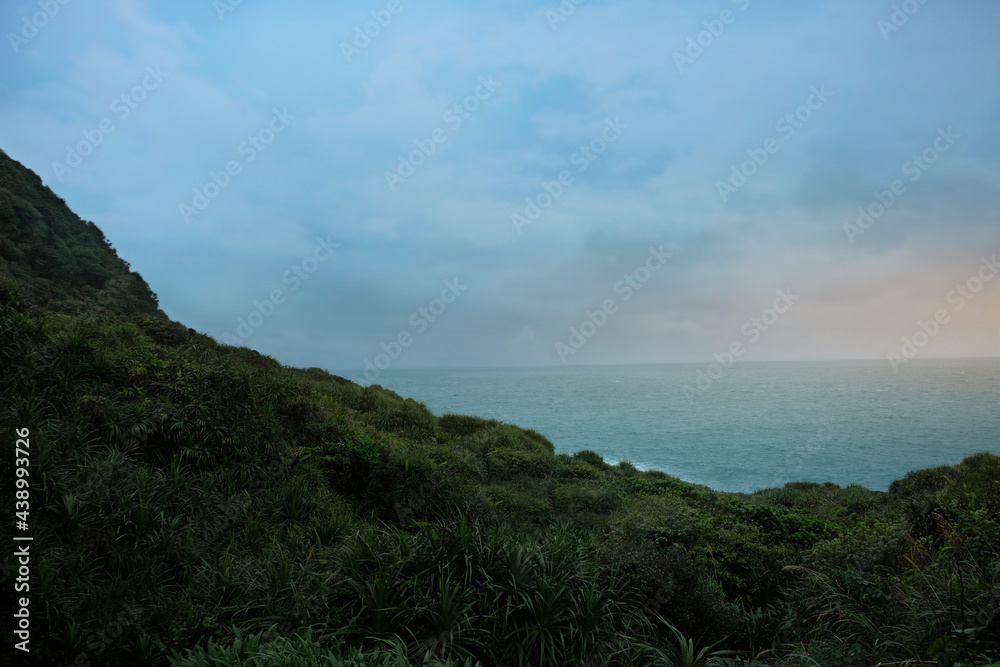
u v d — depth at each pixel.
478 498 10.76
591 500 13.68
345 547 5.67
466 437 18.28
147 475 7.07
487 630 4.49
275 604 4.88
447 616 4.43
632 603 5.32
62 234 32.75
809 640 4.88
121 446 7.75
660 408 95.00
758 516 10.63
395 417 17.16
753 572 6.87
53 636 4.30
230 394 10.23
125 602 4.99
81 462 6.76
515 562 5.00
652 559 5.74
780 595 6.54
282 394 12.27
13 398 7.21
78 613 4.67
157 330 15.32
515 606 4.62
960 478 11.82
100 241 37.44
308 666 3.53
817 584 5.67
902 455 47.44
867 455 47.34
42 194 34.78
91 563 5.36
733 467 41.22
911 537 6.37
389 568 4.99
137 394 9.05
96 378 8.98
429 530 5.67
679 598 5.43
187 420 8.81
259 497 8.16
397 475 10.14
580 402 106.19
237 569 5.66
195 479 7.71
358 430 12.36
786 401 112.31
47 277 27.23
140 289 34.81
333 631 4.45
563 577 5.02
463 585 4.91
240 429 9.31
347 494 9.87
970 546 5.08
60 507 5.68
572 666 4.36
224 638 4.28
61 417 7.62
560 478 16.52
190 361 12.01
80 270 30.31
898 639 4.13
